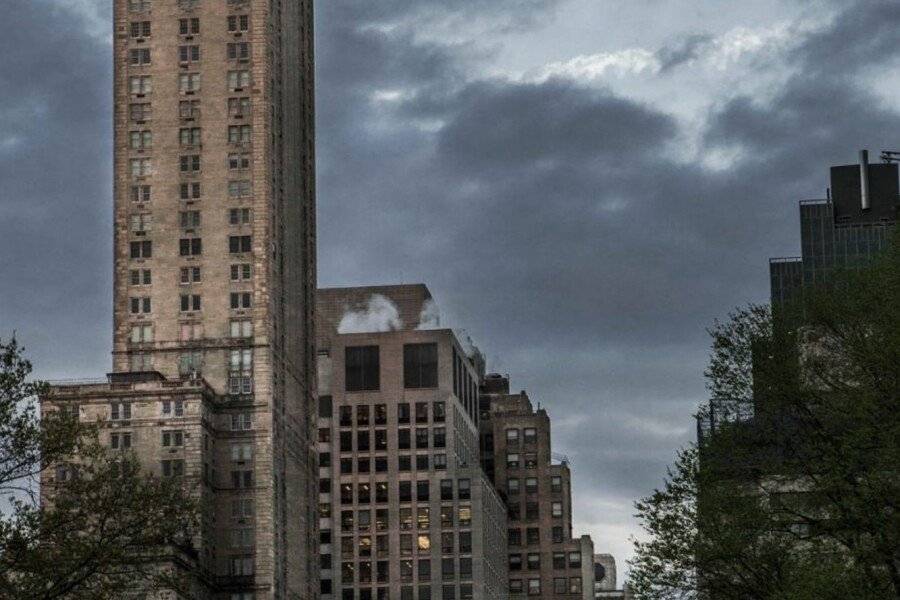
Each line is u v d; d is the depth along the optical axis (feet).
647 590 364.17
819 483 342.03
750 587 357.61
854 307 361.10
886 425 337.52
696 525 361.71
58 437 378.12
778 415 361.30
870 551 331.77
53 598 370.53
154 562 411.95
